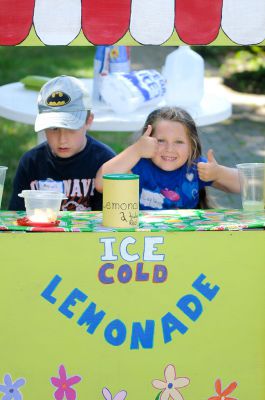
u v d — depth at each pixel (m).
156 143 2.77
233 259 2.25
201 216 2.41
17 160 6.04
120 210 2.23
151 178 2.85
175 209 2.75
